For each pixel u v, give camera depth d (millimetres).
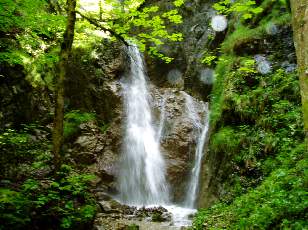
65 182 6281
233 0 12359
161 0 14742
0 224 4840
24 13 8789
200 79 12891
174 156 11352
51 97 11336
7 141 8438
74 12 6719
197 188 10242
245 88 9367
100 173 10648
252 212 5613
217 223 6305
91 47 12680
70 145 10828
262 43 10031
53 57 10016
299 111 7785
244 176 7738
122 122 11922
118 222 8125
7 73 10305
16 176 7961
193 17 14305
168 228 7844
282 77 8820
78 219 5648
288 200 5090
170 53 14031
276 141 7570
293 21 3520
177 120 12016
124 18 7953
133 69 13594
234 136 8523
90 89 12141
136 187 11141
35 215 5316
